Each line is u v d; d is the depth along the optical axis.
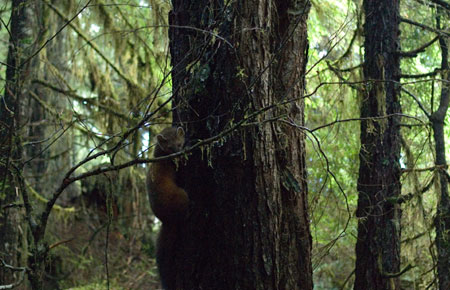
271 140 3.46
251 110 3.37
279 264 3.49
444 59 6.15
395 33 6.05
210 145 3.40
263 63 3.42
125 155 10.30
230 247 3.46
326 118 7.61
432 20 6.71
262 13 3.43
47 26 9.80
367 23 6.14
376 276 5.91
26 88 7.54
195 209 3.68
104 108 10.19
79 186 13.41
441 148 5.97
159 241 4.27
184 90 3.57
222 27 3.42
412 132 6.97
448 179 5.87
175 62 3.75
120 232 13.09
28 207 3.65
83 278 11.41
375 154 5.93
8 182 5.16
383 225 5.93
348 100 6.95
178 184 4.07
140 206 13.38
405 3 7.02
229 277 3.47
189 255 3.70
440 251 5.95
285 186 3.57
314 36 8.93
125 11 9.80
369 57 6.05
